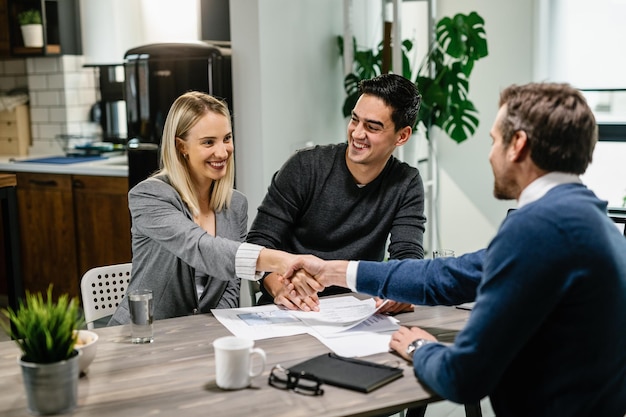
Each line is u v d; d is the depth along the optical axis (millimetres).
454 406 3189
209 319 1989
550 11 4652
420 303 1882
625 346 1456
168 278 2174
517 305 1370
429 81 4270
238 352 1491
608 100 4539
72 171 4492
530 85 1505
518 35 4680
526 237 1380
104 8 5012
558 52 4680
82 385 1541
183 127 2158
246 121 3838
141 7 5078
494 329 1386
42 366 1376
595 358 1402
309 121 4184
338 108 4461
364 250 2432
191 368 1632
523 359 1456
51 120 5148
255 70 3771
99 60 5102
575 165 1457
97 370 1624
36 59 5129
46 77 5109
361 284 1938
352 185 2402
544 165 1459
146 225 2123
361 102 2273
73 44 5078
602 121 4570
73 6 5051
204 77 3783
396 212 2424
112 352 1738
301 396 1475
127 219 4363
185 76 3812
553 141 1437
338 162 2422
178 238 2061
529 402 1457
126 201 4340
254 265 2008
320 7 4211
